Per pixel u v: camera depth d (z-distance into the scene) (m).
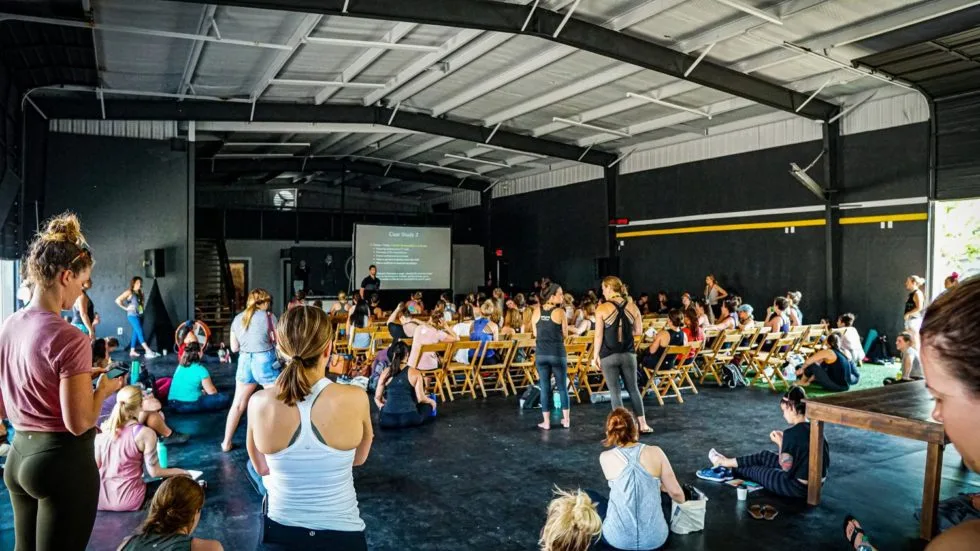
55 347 1.99
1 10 7.49
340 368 8.93
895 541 3.73
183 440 5.75
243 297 19.81
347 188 24.55
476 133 14.69
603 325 6.09
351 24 9.03
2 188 8.73
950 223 11.08
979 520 0.61
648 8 8.45
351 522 2.05
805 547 3.64
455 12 7.98
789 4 8.10
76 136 12.05
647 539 3.43
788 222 13.16
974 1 7.56
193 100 12.05
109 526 3.91
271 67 10.38
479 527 3.94
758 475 4.57
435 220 23.64
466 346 7.78
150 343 11.66
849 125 12.09
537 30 8.51
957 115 10.51
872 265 11.79
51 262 2.08
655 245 16.09
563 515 2.45
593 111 13.49
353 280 17.92
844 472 5.04
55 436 2.04
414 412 6.49
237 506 4.25
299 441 1.98
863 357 10.65
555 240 19.47
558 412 7.18
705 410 7.26
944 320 0.61
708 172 14.73
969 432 0.60
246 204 22.62
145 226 12.62
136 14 8.05
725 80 10.45
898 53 9.02
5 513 4.09
